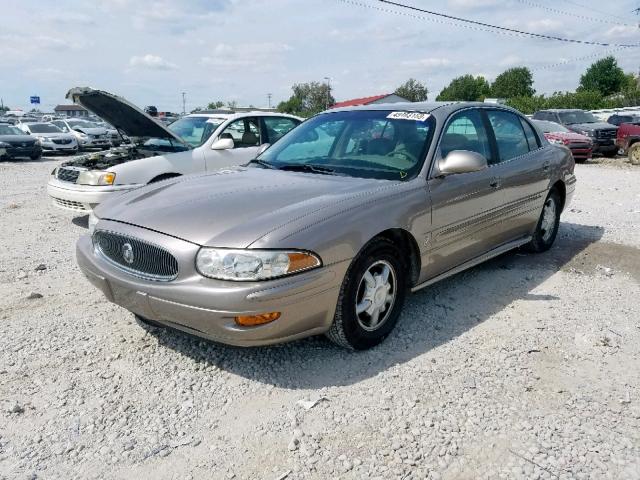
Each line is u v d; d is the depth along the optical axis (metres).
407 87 82.12
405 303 4.38
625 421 2.84
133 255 3.22
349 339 3.41
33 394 3.07
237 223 3.07
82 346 3.63
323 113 5.00
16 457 2.56
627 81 69.81
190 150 7.63
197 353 3.54
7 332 3.83
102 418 2.87
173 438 2.71
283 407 2.96
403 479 2.42
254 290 2.85
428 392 3.09
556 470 2.47
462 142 4.39
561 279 5.04
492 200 4.54
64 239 6.61
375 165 4.05
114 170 6.95
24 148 20.12
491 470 2.48
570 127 19.78
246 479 2.43
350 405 2.97
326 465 2.51
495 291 4.69
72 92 6.98
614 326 3.99
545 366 3.40
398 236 3.67
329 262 3.08
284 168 4.30
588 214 8.23
